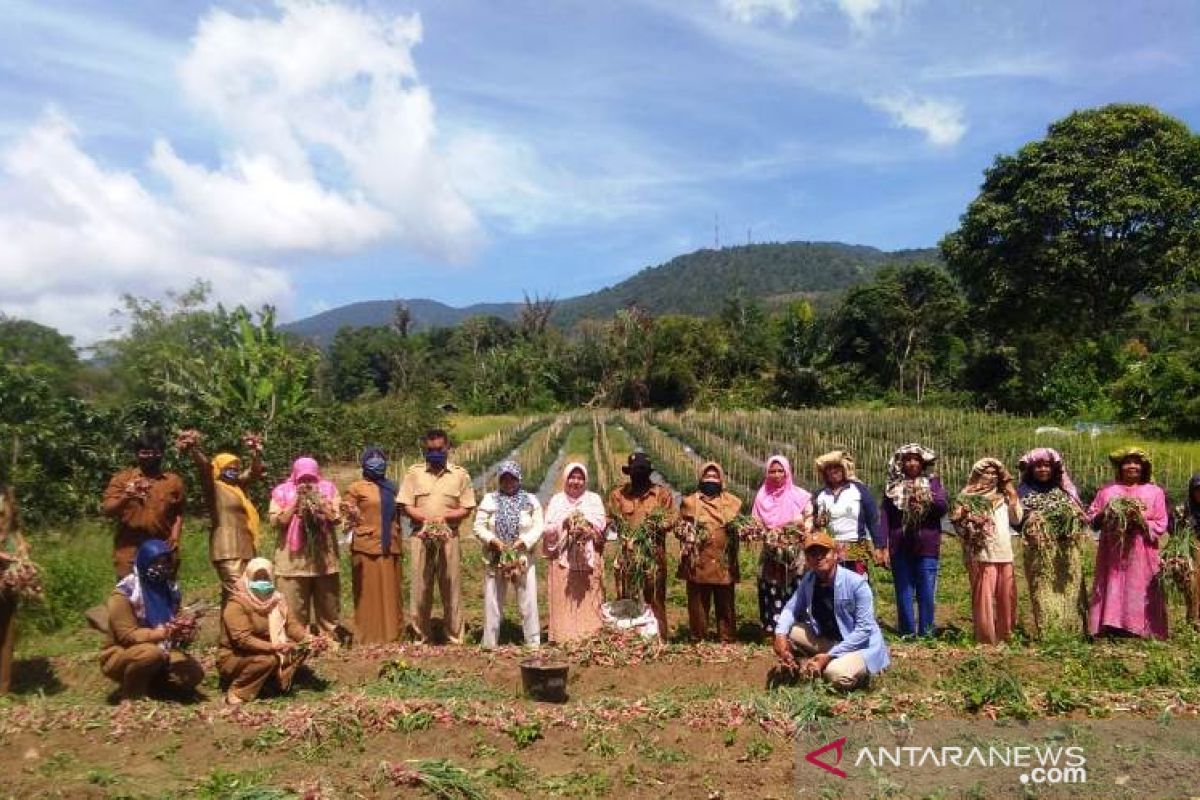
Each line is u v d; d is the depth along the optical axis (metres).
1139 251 37.81
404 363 64.06
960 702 6.96
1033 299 40.00
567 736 6.60
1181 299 54.69
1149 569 9.11
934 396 45.09
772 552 9.03
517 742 6.49
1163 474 21.36
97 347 22.89
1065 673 7.80
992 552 9.09
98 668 8.56
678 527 9.33
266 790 5.54
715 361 56.50
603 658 8.49
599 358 58.88
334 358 73.19
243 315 24.78
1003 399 41.53
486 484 25.31
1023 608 11.16
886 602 11.88
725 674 8.22
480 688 7.84
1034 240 39.09
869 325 52.72
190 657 7.98
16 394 14.98
